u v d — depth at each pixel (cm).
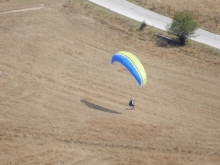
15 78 10650
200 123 9812
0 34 12850
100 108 9869
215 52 13500
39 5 15125
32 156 8006
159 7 15912
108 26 14375
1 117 9056
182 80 11925
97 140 8681
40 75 10969
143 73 9738
